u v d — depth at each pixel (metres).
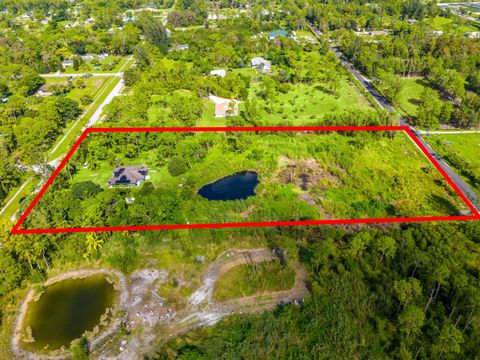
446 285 72.69
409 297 68.56
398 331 67.00
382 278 76.81
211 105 161.00
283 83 181.50
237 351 64.06
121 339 68.44
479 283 72.38
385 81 172.88
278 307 73.19
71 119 152.00
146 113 149.25
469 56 193.75
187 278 80.44
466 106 146.75
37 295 78.44
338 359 63.00
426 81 184.62
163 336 68.62
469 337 65.31
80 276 82.50
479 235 87.06
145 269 83.12
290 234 90.94
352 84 182.25
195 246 88.06
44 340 69.25
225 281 79.19
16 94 163.12
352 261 80.19
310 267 81.19
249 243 88.44
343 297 73.31
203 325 70.31
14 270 77.25
